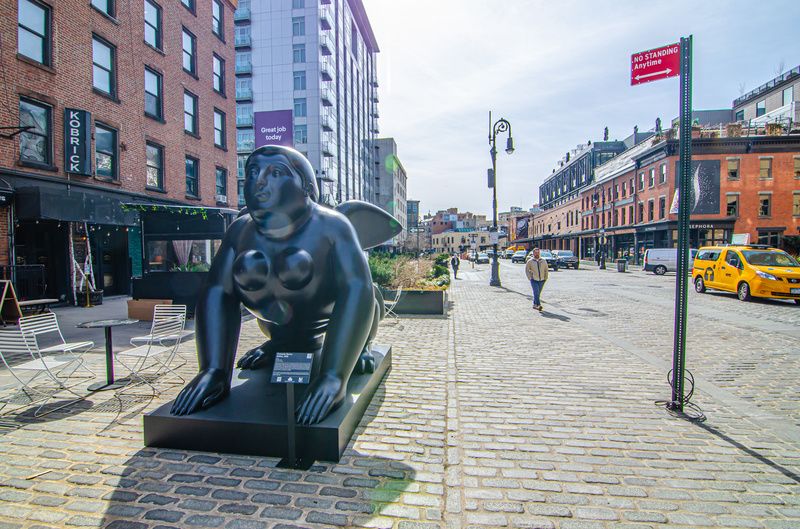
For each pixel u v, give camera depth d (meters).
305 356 3.16
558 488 2.97
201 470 3.16
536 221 78.50
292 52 43.88
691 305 13.17
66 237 13.45
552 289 19.03
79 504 2.75
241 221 3.86
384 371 5.49
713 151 32.47
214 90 22.22
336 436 3.26
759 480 3.10
